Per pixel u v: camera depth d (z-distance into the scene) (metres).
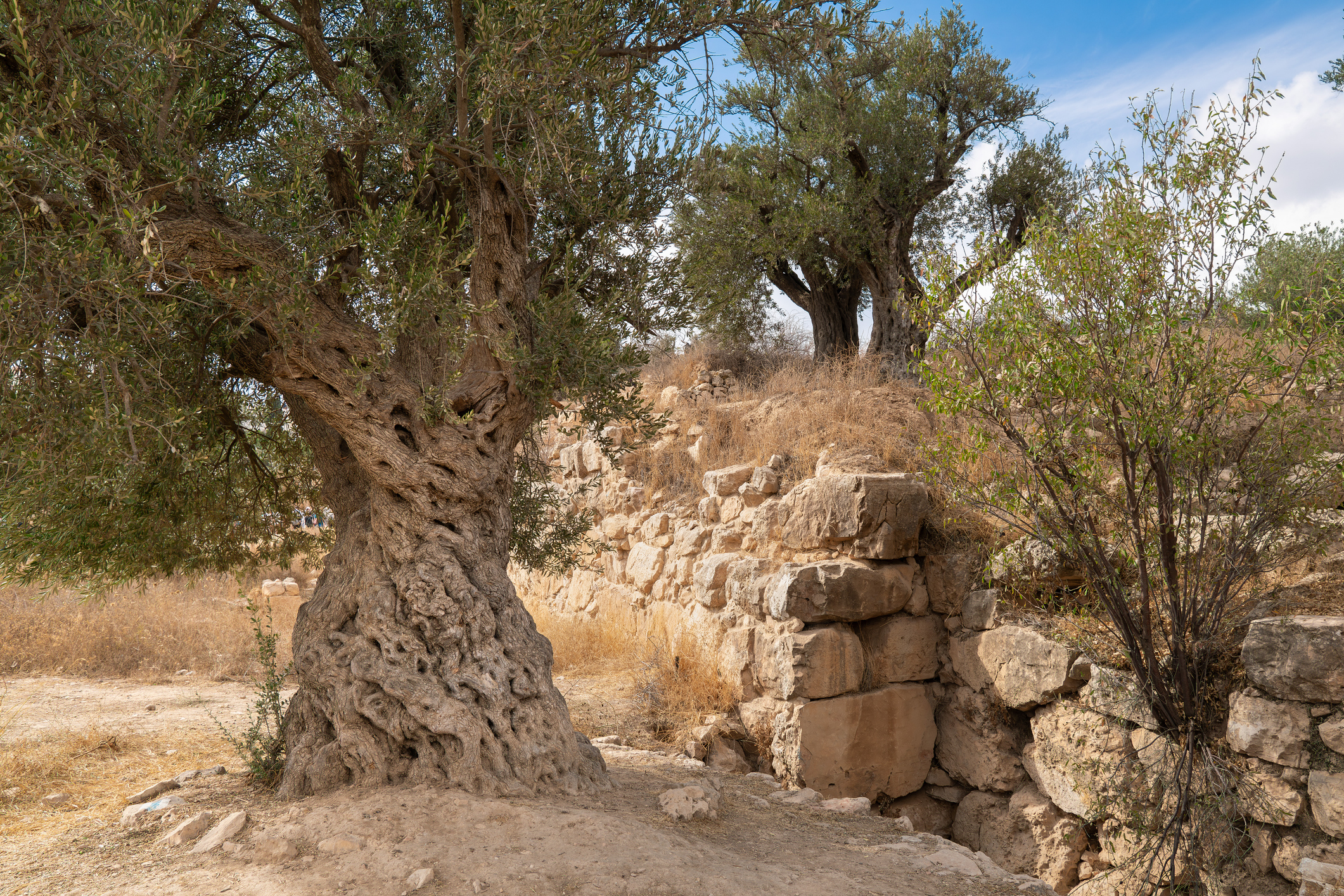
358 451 4.24
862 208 11.69
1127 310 4.66
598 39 3.86
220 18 4.27
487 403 4.57
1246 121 4.46
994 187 12.98
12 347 3.00
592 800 4.09
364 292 4.15
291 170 4.10
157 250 3.18
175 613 12.15
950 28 12.09
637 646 9.37
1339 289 4.30
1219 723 4.77
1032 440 4.96
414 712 3.90
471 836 3.37
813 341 13.86
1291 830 4.27
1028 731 6.15
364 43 4.83
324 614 4.32
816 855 3.82
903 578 6.79
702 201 6.07
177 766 5.52
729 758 6.51
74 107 3.01
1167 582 4.77
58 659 9.89
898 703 6.59
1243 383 4.56
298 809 3.69
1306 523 4.95
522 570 13.63
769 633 6.82
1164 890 4.79
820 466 7.89
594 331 4.48
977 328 5.07
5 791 4.71
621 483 10.73
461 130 3.87
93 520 4.65
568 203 4.76
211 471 5.61
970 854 4.17
